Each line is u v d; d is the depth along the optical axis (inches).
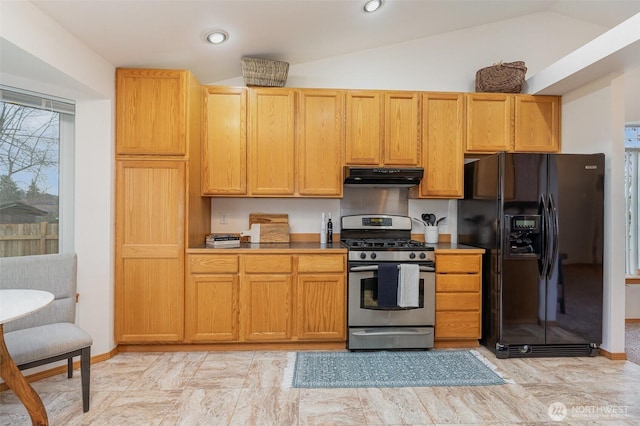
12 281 82.4
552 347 108.0
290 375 93.8
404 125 122.6
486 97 124.4
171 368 98.1
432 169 123.6
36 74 86.7
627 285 149.9
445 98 123.6
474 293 112.8
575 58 105.1
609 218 107.3
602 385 90.0
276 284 109.2
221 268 108.2
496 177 108.8
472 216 124.1
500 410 78.3
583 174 107.3
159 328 107.2
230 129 118.4
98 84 99.3
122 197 106.3
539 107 125.7
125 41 96.3
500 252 106.7
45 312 85.6
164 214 107.2
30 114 97.7
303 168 120.2
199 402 81.0
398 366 99.7
